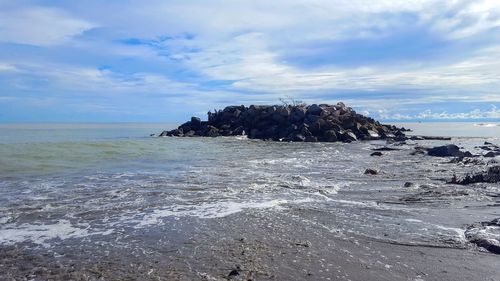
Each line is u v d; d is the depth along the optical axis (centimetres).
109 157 2609
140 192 1466
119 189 1522
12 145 2841
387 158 2914
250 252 829
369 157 2997
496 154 2962
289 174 2005
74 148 2925
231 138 5675
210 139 5366
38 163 2188
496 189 1521
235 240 910
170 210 1198
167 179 1791
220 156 2970
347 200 1352
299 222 1062
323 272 725
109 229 999
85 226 1023
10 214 1120
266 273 717
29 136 5603
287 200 1349
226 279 689
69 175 1864
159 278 695
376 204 1285
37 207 1205
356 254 819
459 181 1683
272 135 5706
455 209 1214
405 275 712
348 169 2238
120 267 747
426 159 2806
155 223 1055
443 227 1013
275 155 3136
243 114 6469
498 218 1066
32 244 880
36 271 727
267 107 6334
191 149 3512
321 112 5828
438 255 813
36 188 1524
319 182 1742
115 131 9119
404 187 1603
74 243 889
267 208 1227
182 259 789
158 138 5525
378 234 954
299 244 880
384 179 1838
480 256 809
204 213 1164
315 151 3600
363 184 1691
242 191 1503
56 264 762
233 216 1128
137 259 789
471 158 2694
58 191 1469
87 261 779
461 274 718
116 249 850
